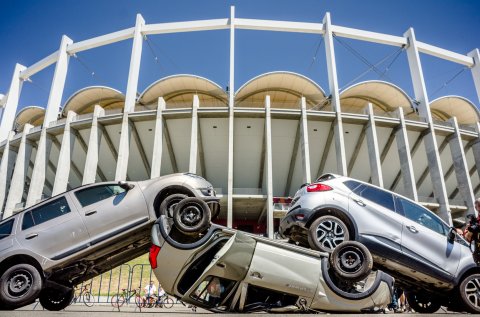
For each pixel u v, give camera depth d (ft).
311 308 16.16
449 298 21.80
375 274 17.29
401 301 32.71
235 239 16.34
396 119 97.60
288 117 97.19
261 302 16.38
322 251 19.21
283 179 114.42
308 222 20.47
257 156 107.14
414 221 20.89
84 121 99.14
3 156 115.55
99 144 98.43
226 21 108.27
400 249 19.63
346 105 121.49
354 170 112.68
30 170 123.13
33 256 18.26
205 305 16.06
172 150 106.83
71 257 18.71
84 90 113.70
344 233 19.66
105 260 23.11
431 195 118.93
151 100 117.29
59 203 20.17
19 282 17.78
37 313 16.01
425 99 105.81
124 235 19.79
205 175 113.09
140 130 102.37
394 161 109.81
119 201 20.21
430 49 117.39
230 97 97.45
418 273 19.92
